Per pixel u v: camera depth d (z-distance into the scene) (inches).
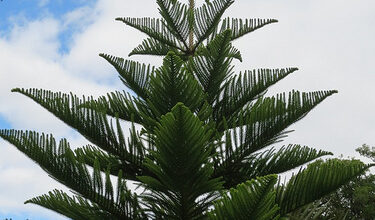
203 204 145.3
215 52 172.2
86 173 137.9
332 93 153.7
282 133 156.8
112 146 157.8
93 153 157.9
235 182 165.5
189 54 208.4
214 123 159.3
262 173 162.2
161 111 155.8
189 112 116.4
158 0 200.5
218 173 162.2
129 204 142.8
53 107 152.8
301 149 160.2
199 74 178.1
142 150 157.5
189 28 205.2
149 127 163.0
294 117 154.8
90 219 139.1
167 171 132.6
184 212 145.3
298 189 132.1
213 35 204.5
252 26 205.3
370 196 493.4
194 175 133.5
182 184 135.7
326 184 130.2
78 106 154.7
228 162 156.9
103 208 140.9
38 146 138.4
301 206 133.3
